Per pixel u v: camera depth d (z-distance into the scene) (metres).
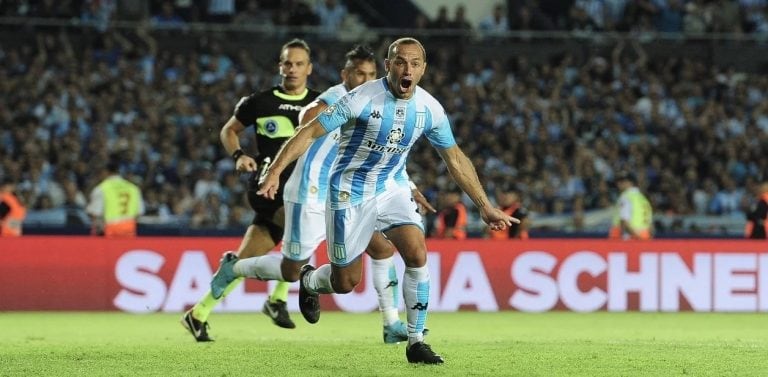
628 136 74.44
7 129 68.75
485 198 23.52
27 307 46.91
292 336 34.31
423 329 23.89
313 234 29.58
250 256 31.45
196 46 76.00
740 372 22.95
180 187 65.06
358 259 24.27
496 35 77.69
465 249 48.62
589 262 49.31
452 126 72.19
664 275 49.56
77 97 71.25
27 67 72.81
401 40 22.19
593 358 25.50
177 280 47.25
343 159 23.31
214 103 72.00
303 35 76.31
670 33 81.31
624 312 48.84
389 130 22.56
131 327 38.88
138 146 67.88
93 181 63.56
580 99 75.94
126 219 51.75
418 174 66.12
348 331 37.00
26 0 75.19
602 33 79.06
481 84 76.19
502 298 48.72
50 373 22.36
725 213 68.69
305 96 31.52
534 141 72.00
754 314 48.03
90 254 47.22
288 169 30.69
